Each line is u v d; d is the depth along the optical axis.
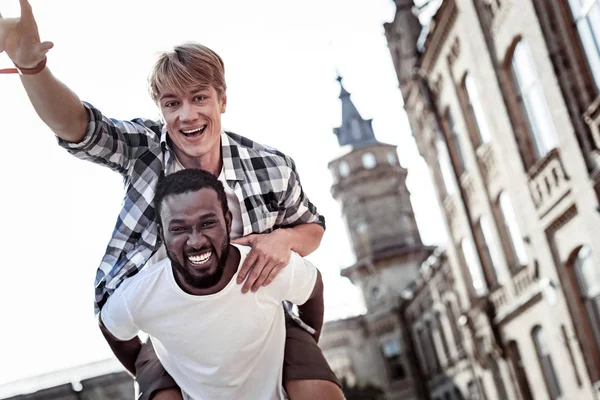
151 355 2.99
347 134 52.12
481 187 21.31
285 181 2.88
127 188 2.71
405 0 25.62
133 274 2.70
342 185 50.56
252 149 2.86
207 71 2.62
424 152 26.30
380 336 44.53
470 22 18.88
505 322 22.03
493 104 18.48
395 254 48.28
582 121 14.02
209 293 2.58
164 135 2.71
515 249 20.33
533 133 17.20
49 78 2.38
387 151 51.19
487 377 25.11
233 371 2.72
